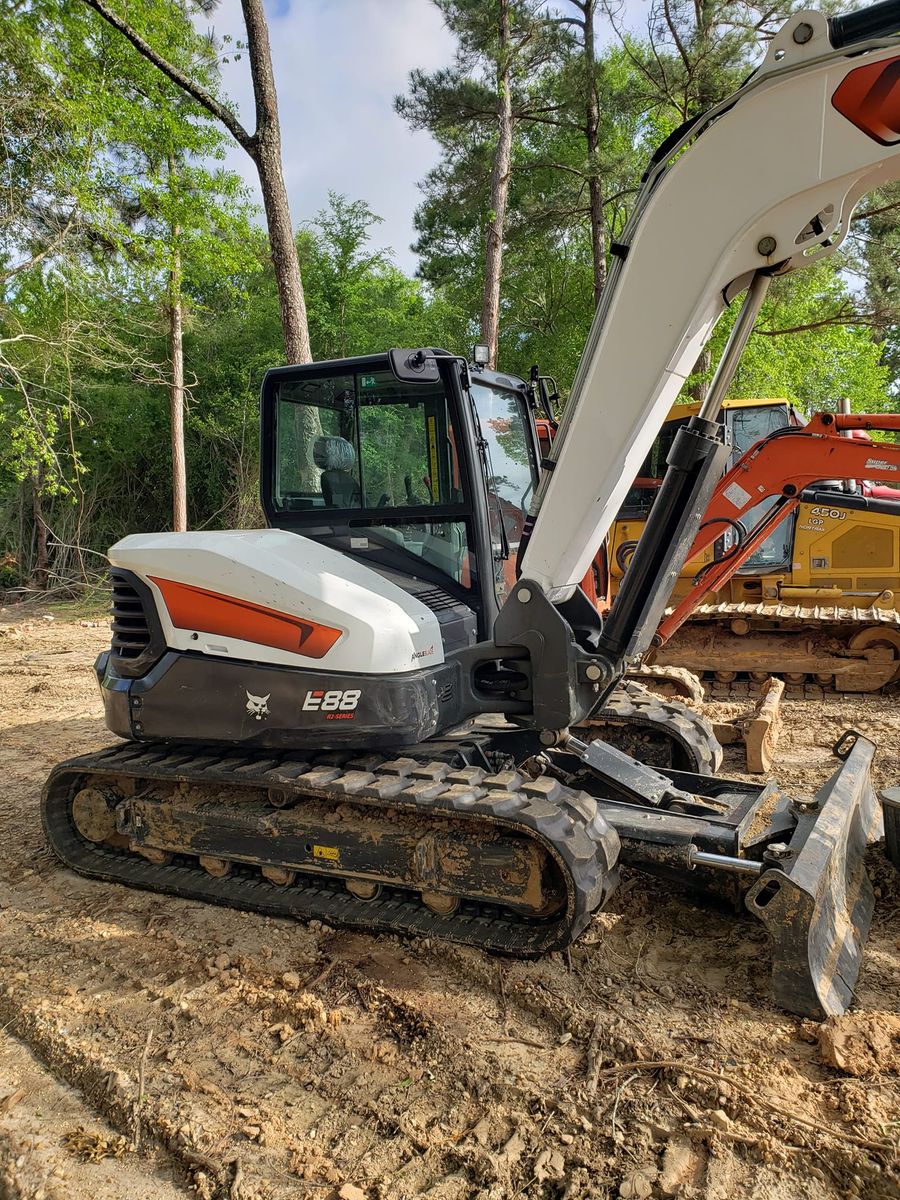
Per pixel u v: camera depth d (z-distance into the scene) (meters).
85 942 3.79
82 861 4.54
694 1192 2.27
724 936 3.55
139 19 13.41
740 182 2.89
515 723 3.93
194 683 3.97
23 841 5.02
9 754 6.80
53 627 13.73
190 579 3.94
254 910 3.99
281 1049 3.00
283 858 3.87
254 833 3.93
